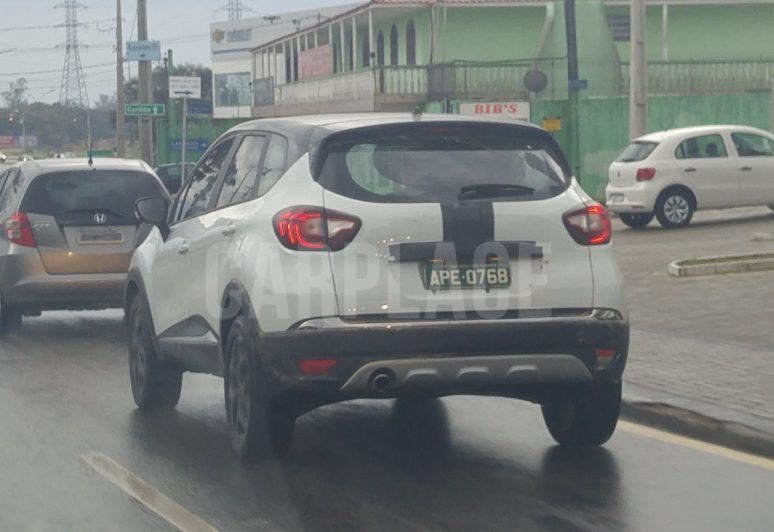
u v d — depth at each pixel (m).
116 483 7.86
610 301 7.65
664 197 24.72
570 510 7.11
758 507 7.14
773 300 14.57
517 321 7.41
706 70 42.75
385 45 49.88
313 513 7.10
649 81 42.38
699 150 24.97
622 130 37.53
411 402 10.38
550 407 8.70
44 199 14.28
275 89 55.50
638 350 11.70
